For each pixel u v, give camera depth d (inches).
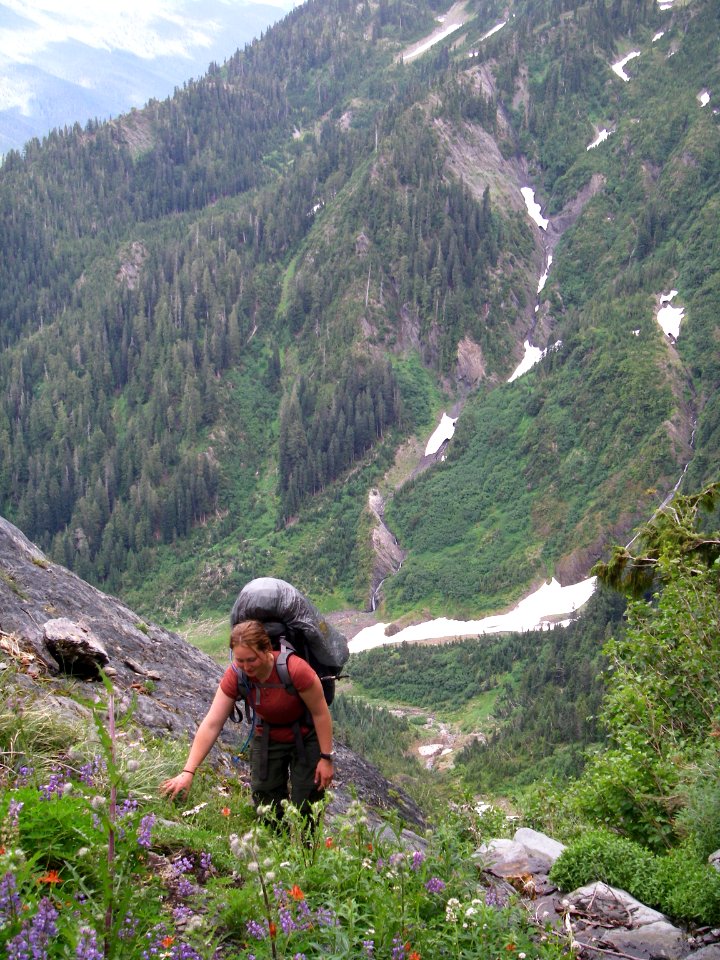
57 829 155.6
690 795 318.0
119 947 123.6
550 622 6284.5
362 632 6756.9
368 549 7372.1
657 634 503.8
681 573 510.0
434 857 200.7
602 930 240.5
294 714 213.9
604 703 479.2
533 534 7155.5
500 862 294.4
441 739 4726.9
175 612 7322.8
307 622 218.4
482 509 7554.1
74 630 333.7
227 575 7504.9
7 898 116.5
